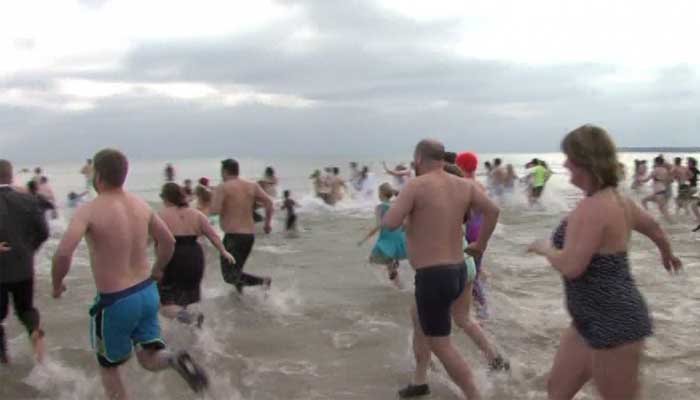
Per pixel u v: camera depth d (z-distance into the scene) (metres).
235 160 7.79
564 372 3.43
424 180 4.45
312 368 5.42
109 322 4.14
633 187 23.72
